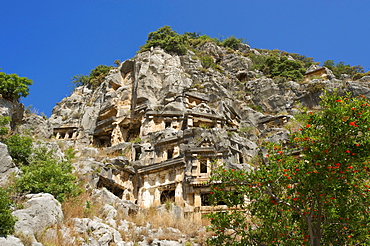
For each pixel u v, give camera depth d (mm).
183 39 81500
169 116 54062
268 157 22672
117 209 34312
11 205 22578
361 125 19172
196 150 42969
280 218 21453
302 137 20797
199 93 59438
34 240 20859
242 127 61812
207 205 40500
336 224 20344
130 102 60219
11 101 42844
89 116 63062
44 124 49062
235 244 21500
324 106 21000
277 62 84062
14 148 33156
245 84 75000
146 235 30000
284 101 67562
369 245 19391
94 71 82188
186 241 29875
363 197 20328
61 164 33844
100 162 43812
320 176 19156
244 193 22281
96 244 24562
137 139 51781
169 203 37938
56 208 24312
